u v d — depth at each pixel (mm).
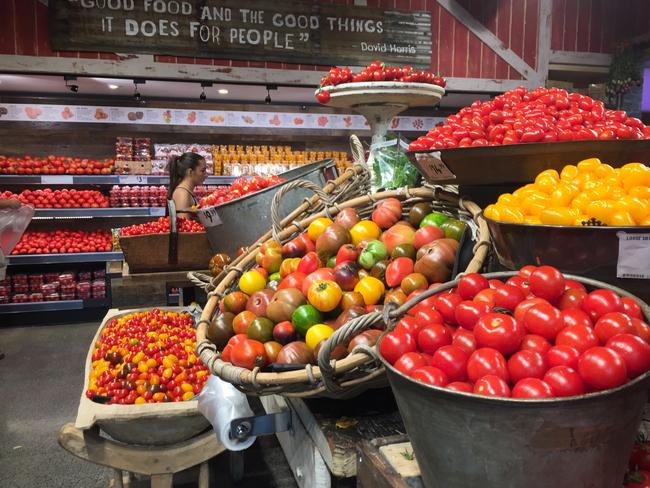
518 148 1454
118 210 5855
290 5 5125
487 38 5922
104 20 4746
